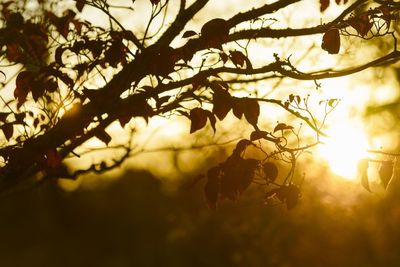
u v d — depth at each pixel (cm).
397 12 368
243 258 1233
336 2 427
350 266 1276
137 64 358
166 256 1373
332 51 341
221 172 333
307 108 355
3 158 374
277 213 1191
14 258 2995
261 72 347
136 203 2275
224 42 362
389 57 345
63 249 2936
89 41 376
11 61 439
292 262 1224
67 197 2802
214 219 1245
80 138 408
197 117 329
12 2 460
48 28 461
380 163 339
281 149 342
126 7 406
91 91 361
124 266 2119
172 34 387
